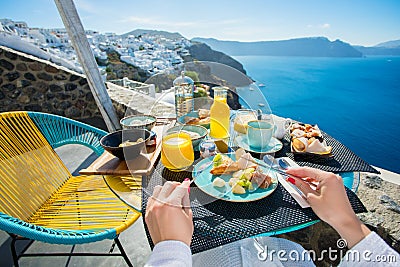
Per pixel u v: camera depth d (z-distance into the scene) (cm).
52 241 81
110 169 88
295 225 61
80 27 270
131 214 108
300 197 69
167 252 39
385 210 111
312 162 91
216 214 65
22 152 123
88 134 156
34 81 336
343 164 89
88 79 291
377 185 129
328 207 55
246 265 70
